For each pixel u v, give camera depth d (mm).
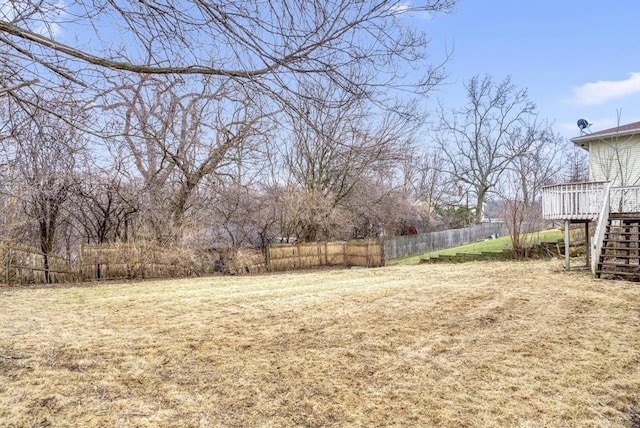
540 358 4457
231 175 14586
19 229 11422
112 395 3570
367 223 22594
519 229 15727
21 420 3078
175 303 7832
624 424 3098
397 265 16578
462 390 3682
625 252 11242
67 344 4984
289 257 15836
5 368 4117
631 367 4172
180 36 3100
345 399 3520
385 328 5750
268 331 5656
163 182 12781
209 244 14398
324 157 16047
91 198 12266
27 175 7918
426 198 34250
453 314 6535
